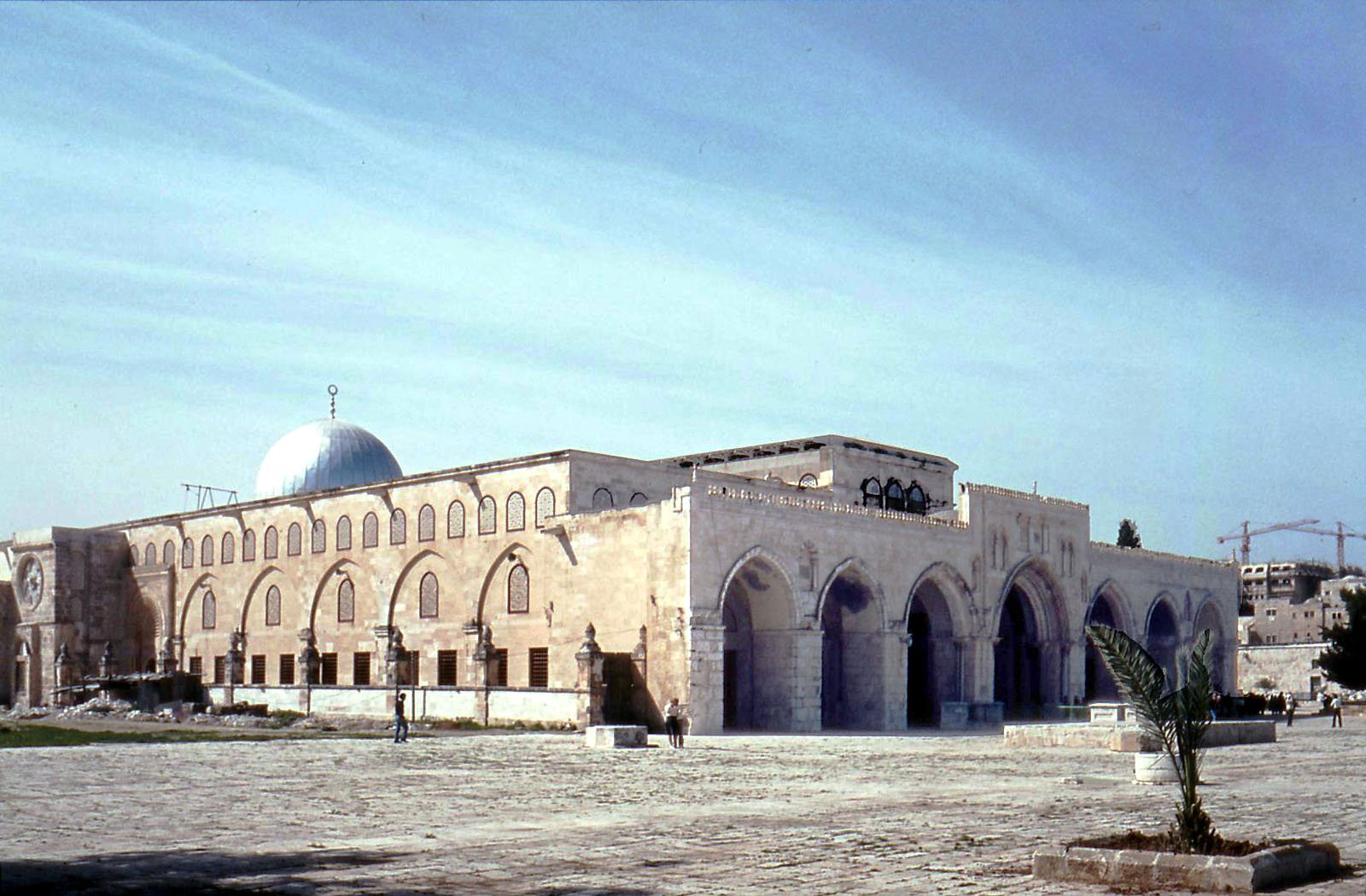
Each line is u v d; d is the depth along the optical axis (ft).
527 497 221.66
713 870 53.42
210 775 101.30
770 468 265.75
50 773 102.01
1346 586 435.12
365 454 287.07
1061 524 265.34
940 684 239.91
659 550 192.75
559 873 52.75
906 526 225.76
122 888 48.80
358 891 48.42
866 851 59.16
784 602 203.72
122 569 298.15
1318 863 53.21
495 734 173.88
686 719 185.16
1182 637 307.78
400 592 242.37
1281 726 218.38
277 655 263.08
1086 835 64.85
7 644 299.79
